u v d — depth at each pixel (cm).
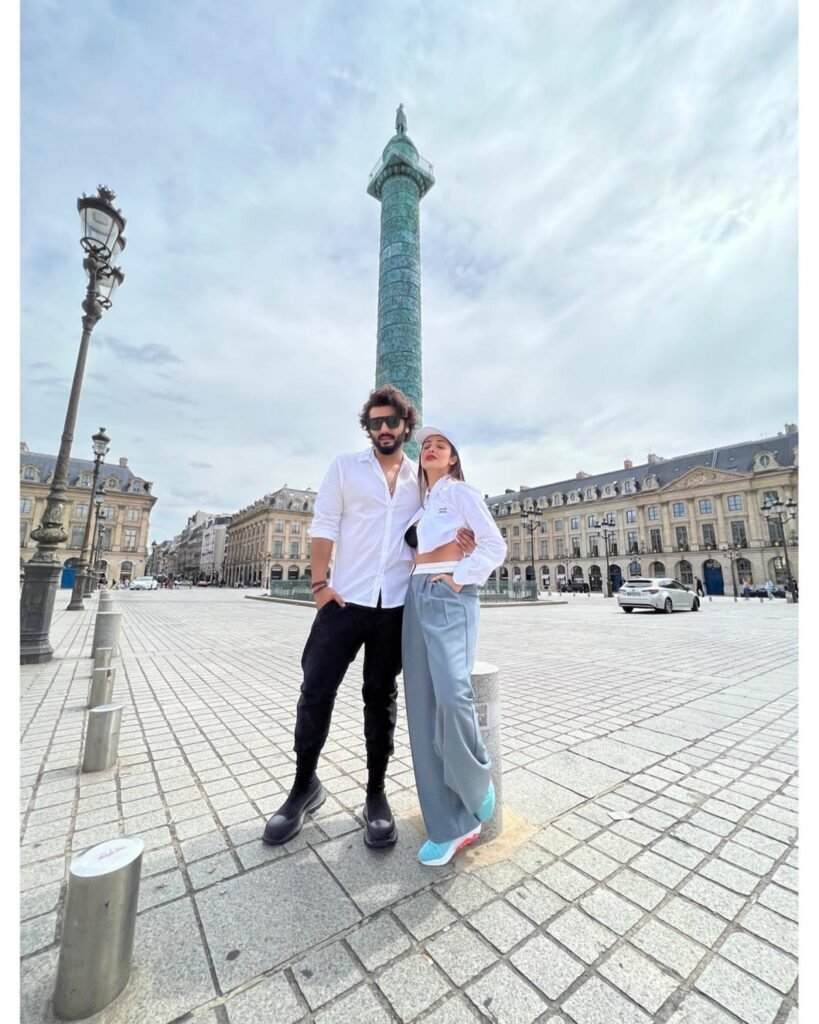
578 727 377
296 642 894
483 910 167
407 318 2002
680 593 1759
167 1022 123
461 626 191
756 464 4622
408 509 230
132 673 587
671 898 175
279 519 6925
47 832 219
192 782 274
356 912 165
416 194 2236
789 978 140
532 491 7094
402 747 333
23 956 146
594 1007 130
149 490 6266
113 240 696
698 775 286
